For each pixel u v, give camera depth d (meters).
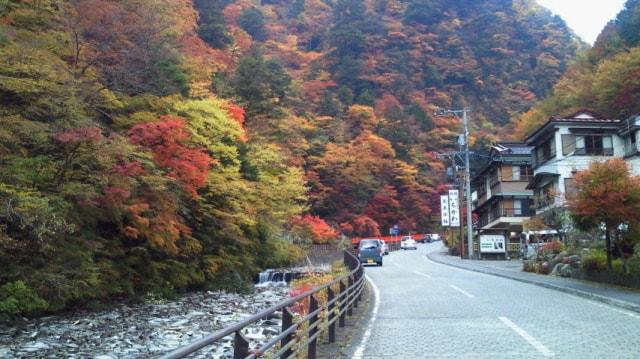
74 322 16.62
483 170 54.94
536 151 43.75
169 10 27.94
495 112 96.25
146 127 18.06
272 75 45.19
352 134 77.38
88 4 19.66
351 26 99.38
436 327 10.74
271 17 107.44
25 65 13.44
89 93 17.16
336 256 48.78
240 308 20.59
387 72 95.81
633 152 37.28
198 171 19.53
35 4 17.78
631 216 16.95
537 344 8.73
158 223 19.08
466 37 110.88
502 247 41.72
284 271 33.50
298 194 35.06
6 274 14.70
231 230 25.84
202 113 23.61
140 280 22.03
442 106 94.12
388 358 8.00
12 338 14.03
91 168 15.75
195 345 3.62
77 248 16.81
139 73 21.38
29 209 12.87
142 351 12.47
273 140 46.03
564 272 22.25
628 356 7.70
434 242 75.38
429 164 80.69
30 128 13.30
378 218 70.94
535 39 111.31
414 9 112.62
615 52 57.41
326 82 85.88
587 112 40.03
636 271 17.08
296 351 6.41
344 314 10.98
